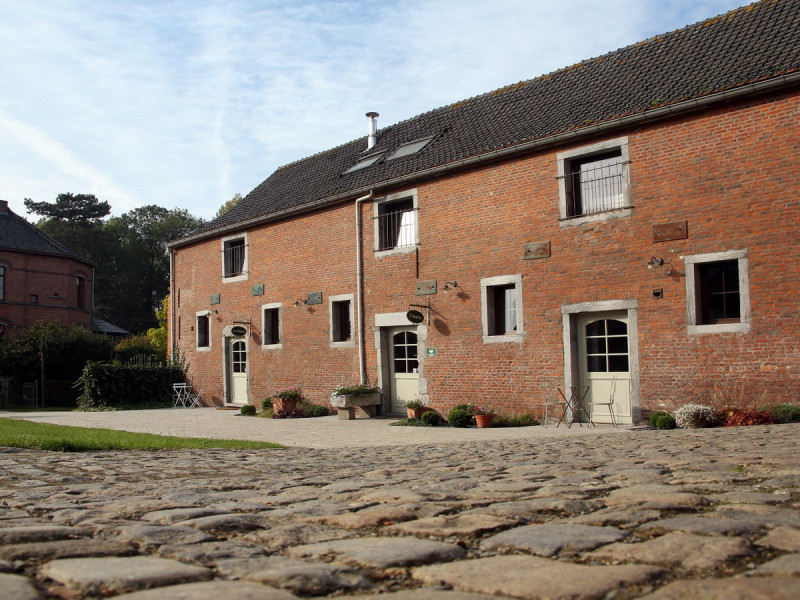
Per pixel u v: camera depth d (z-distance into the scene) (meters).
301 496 4.48
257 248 21.06
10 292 33.78
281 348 20.02
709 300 12.21
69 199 58.88
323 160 22.03
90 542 3.04
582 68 16.00
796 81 11.12
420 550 2.78
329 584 2.33
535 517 3.47
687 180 12.31
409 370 16.75
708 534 2.87
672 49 14.31
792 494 3.88
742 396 11.58
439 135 17.64
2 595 2.14
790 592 2.03
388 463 7.07
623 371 13.12
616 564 2.51
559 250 13.84
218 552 2.85
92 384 22.62
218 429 14.45
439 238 15.88
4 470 6.37
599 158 13.59
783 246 11.28
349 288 18.00
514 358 14.43
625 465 5.71
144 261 63.59
